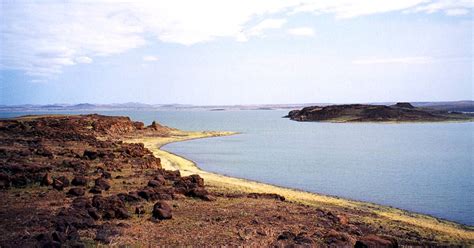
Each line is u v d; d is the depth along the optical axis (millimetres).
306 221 22422
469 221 28797
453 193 39219
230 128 172375
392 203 34656
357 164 62531
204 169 55250
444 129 170000
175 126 180750
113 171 35438
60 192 26016
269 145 97000
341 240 18188
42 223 18531
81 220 19281
